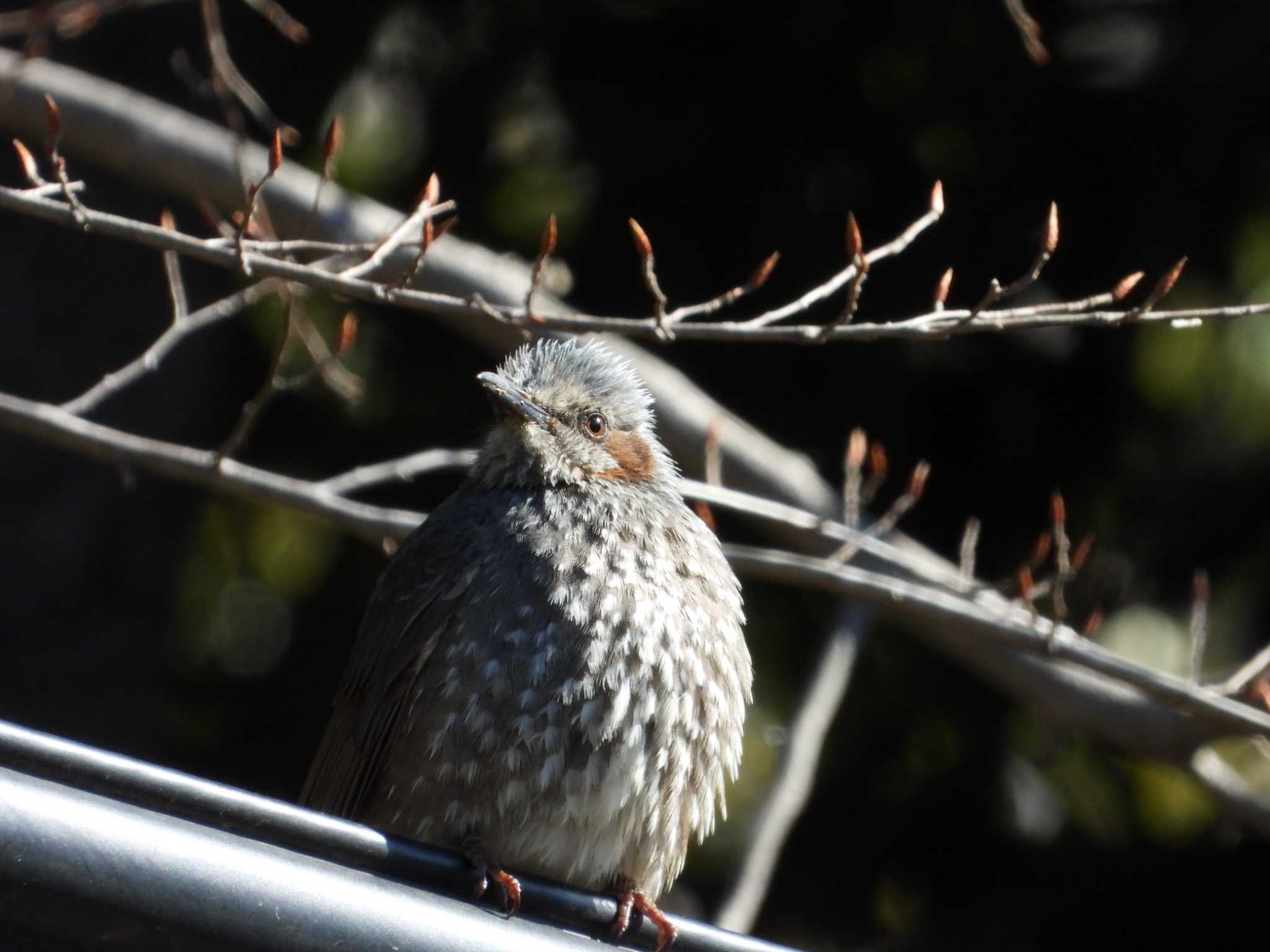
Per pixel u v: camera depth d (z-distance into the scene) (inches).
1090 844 509.4
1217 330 488.1
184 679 526.6
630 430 317.1
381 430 520.7
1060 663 370.6
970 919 505.7
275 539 545.0
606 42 508.7
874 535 354.9
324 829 216.7
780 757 419.5
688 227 502.6
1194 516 500.7
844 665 430.3
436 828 279.0
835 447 504.7
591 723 274.5
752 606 507.2
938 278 487.8
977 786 504.1
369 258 298.5
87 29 462.0
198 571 544.4
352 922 202.7
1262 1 476.1
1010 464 502.3
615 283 502.9
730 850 504.7
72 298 493.0
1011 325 275.3
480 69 517.3
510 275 419.5
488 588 282.2
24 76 438.9
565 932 216.2
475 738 275.3
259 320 520.7
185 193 442.3
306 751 526.3
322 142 515.8
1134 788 512.7
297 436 526.3
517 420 308.2
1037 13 485.1
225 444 347.9
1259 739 426.0
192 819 204.5
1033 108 488.1
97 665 491.2
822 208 494.6
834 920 505.4
